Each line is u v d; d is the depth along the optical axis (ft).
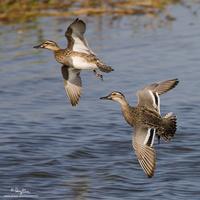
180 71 67.05
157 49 72.95
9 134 54.19
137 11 84.43
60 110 59.47
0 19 81.82
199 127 55.06
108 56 70.95
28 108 60.08
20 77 66.80
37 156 49.83
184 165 47.88
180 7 87.35
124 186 44.86
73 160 49.19
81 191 44.29
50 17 82.07
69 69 42.47
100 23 80.74
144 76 65.87
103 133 54.24
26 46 73.77
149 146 35.24
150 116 36.68
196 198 42.83
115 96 38.96
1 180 46.09
